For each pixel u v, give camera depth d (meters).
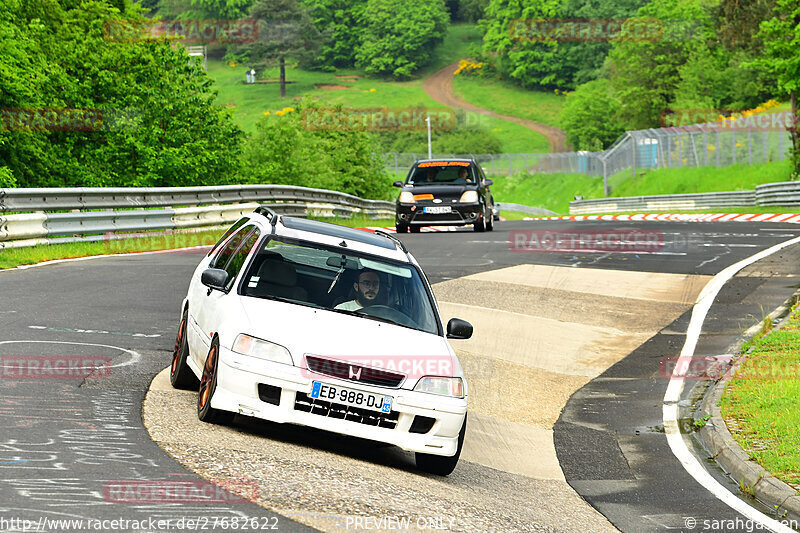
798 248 41.31
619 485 15.33
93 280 28.92
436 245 45.47
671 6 192.38
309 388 13.36
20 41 68.50
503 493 13.98
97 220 40.09
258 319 13.99
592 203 135.12
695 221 62.00
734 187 119.50
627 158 160.00
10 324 20.61
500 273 36.16
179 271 32.44
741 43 130.00
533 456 17.00
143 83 80.00
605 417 19.95
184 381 16.27
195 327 15.66
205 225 48.81
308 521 10.08
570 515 13.23
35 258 33.00
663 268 37.41
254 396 13.40
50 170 72.75
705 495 14.62
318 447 14.15
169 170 75.81
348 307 14.90
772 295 31.20
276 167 95.38
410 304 15.36
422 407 13.67
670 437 18.19
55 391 14.94
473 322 27.89
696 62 177.88
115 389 15.59
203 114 80.50
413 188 54.47
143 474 10.99
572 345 26.06
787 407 18.48
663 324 28.34
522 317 28.83
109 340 19.98
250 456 12.46
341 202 71.56
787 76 85.06
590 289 33.22
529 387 22.16
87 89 76.12
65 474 10.64
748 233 49.53
